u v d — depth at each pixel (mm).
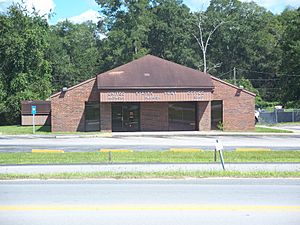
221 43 89375
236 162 17594
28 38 57000
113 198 10320
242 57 92625
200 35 78062
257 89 91750
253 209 9109
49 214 8633
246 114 41375
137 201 9945
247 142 30031
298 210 9023
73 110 40188
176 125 41719
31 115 49875
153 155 20609
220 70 92625
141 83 39375
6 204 9617
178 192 11164
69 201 9953
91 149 24109
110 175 13898
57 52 81750
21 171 15266
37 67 59219
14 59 56906
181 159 18969
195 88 39906
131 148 24844
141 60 41469
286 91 80000
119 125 41250
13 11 57656
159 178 13680
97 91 40375
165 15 83062
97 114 40688
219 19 87250
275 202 9852
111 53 78938
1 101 56062
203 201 9945
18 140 31828
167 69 41062
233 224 7855
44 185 12383
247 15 92625
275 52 91750
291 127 51062
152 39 83312
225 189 11633
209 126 41156
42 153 21469
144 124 41438
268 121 62969
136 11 80375
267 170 15328
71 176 13766
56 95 39875
